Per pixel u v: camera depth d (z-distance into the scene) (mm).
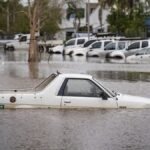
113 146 15414
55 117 19438
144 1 102062
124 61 62062
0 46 104375
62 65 53719
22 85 32844
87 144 15625
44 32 106062
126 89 31609
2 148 15070
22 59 65688
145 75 42469
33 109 20094
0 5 110625
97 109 20234
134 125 18391
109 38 80312
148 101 20844
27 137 16453
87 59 67000
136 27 96125
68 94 20172
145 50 61125
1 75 40750
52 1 72125
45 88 20297
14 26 117938
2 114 19781
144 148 15266
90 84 20250
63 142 15820
